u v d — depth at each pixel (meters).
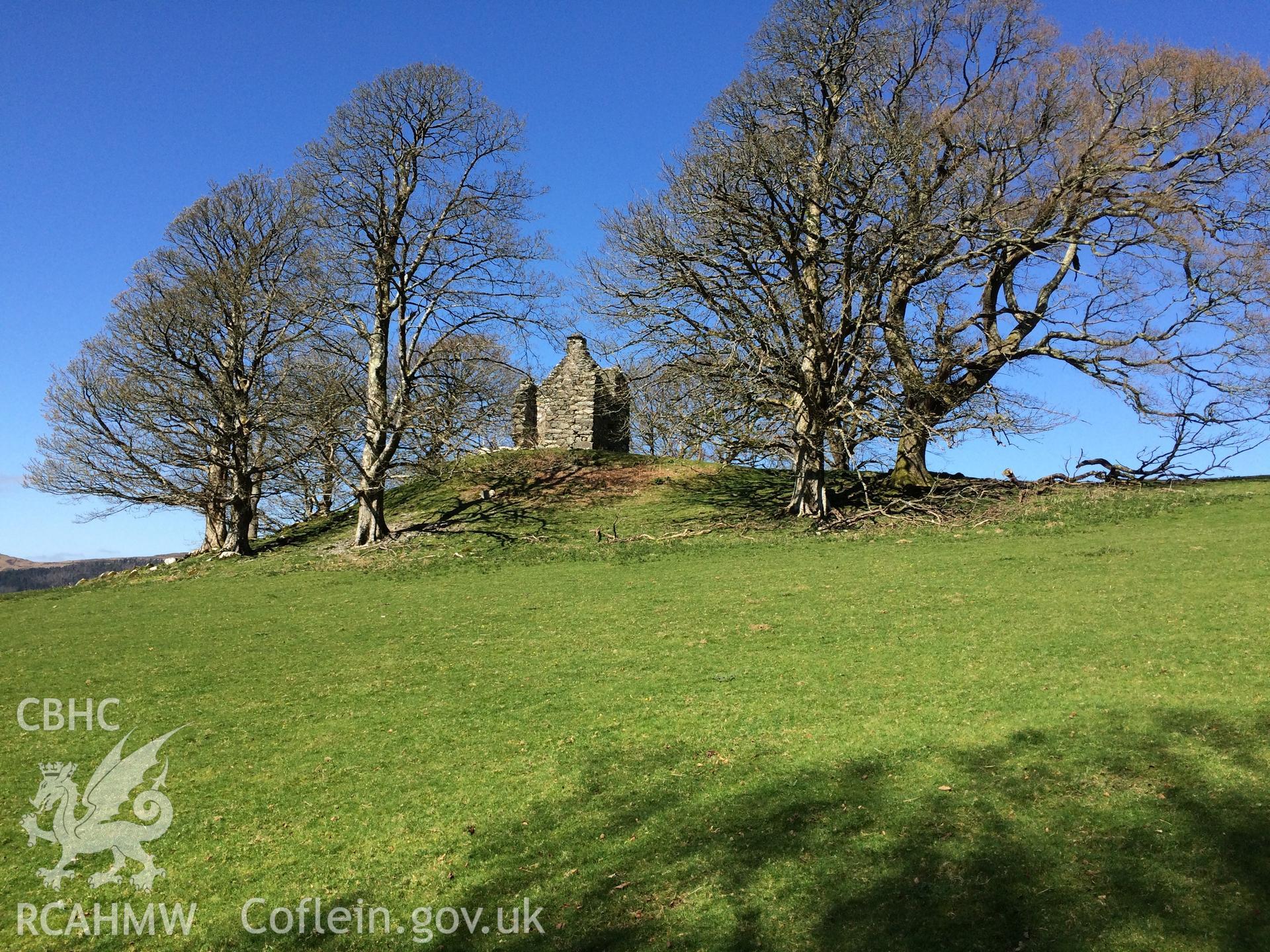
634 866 8.66
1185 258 29.98
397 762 11.70
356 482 34.00
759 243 28.06
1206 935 6.73
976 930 7.10
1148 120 30.33
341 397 31.55
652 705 12.98
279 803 10.75
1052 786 9.17
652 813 9.67
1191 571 18.50
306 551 32.47
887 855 8.28
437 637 18.17
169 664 17.19
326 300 31.45
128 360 31.58
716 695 13.11
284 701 14.45
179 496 32.91
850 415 28.58
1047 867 7.80
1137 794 8.84
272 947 8.07
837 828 8.85
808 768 10.27
